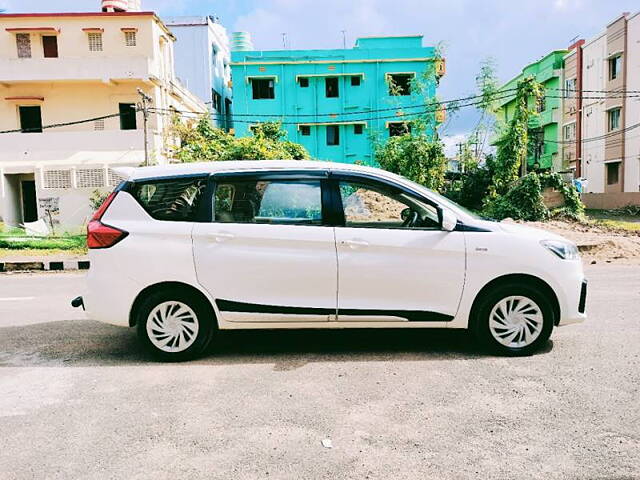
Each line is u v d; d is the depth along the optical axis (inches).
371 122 1264.8
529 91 875.4
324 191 179.5
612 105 1186.6
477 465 109.4
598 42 1236.5
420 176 950.4
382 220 180.4
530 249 176.1
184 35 1261.1
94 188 793.6
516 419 131.0
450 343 196.5
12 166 794.2
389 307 175.8
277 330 217.9
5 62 840.3
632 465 108.6
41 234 690.8
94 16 886.4
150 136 808.9
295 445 119.0
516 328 179.6
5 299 310.7
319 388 153.3
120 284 174.6
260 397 147.2
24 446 120.3
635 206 1021.2
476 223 179.5
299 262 173.8
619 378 158.1
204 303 177.8
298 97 1272.1
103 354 190.5
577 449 115.5
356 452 115.5
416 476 105.5
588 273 383.6
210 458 113.7
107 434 125.9
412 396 146.3
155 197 180.2
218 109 1373.0
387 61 1248.2
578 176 1346.0
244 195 179.0
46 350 196.9
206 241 174.6
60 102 884.6
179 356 178.5
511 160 882.8
